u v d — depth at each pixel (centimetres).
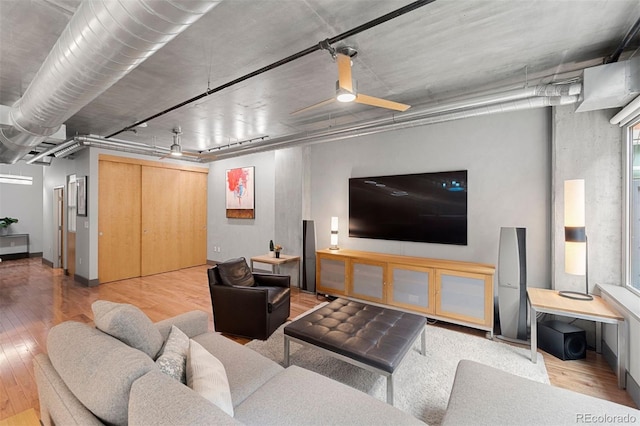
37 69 258
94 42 150
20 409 201
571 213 267
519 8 188
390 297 371
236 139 539
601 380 234
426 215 392
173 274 614
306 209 503
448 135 378
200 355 143
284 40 224
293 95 333
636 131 259
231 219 670
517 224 337
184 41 224
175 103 349
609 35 217
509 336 303
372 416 132
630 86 220
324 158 490
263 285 371
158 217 625
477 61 259
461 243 368
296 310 396
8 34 209
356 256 402
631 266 265
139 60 167
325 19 200
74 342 133
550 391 153
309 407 138
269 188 603
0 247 772
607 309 243
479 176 358
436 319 348
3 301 435
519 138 336
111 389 104
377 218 432
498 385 158
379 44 232
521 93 264
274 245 531
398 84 309
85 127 440
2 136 340
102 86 196
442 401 208
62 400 115
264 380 164
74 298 448
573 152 293
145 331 149
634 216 262
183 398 97
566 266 271
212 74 278
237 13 192
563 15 195
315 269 467
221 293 319
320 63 261
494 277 347
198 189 704
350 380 231
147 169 607
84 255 533
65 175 621
